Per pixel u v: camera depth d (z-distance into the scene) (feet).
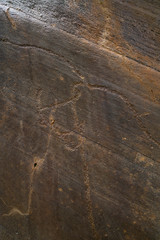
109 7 12.42
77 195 9.61
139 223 9.46
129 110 10.87
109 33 12.07
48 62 11.22
